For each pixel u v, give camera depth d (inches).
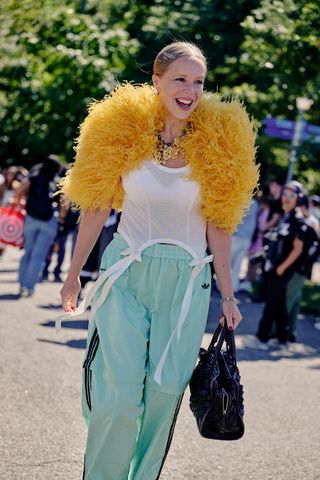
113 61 824.3
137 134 175.0
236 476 227.5
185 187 174.6
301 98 704.4
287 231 431.5
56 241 648.4
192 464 234.4
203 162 175.0
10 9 843.4
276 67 661.9
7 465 218.5
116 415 168.4
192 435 261.4
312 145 982.4
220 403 168.7
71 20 829.2
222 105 179.6
